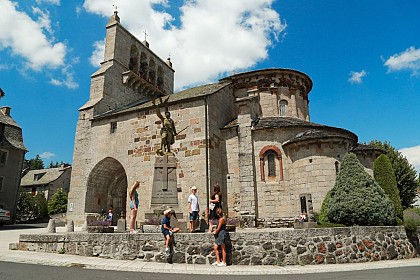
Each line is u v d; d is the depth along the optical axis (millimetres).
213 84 32531
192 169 23812
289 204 22828
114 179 30438
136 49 35875
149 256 12266
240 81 30984
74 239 13383
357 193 16688
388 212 16500
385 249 15141
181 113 25453
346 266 12578
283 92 30594
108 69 31734
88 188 28297
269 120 26578
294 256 12602
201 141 24094
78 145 29656
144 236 12523
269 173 23891
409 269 11953
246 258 12211
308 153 22281
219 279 9180
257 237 12523
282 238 12727
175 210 15625
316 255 12984
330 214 17156
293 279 9430
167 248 11969
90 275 9125
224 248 11773
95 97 30984
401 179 37156
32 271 9508
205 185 23047
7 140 39750
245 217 22938
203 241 12188
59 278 8453
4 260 11828
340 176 17828
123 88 33406
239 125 25234
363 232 14641
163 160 16422
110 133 28500
